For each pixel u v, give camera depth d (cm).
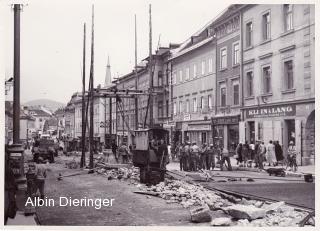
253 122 3469
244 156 2939
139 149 2070
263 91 3322
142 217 1213
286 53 3027
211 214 1231
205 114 4328
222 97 4047
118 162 3334
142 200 1520
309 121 2805
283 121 3039
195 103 4641
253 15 3466
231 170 2742
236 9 3647
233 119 3738
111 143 3516
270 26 3228
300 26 2864
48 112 8325
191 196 1517
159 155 1969
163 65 5647
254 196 1457
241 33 3631
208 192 1603
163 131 2005
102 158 3525
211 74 4234
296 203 1319
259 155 2681
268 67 3303
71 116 9788
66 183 2125
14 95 1403
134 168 2708
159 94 5600
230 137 3850
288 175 2302
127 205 1418
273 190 1650
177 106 5147
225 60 3962
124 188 1877
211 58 4241
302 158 2819
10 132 3662
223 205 1346
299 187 1750
